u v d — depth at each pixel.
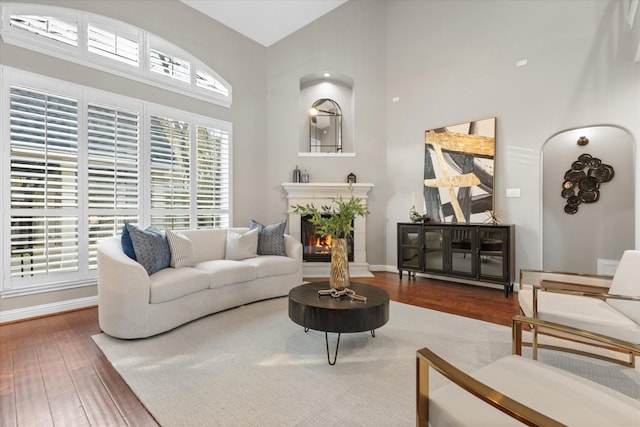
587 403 0.99
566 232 4.83
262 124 5.41
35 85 3.02
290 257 4.03
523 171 4.15
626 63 3.45
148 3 3.91
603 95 3.58
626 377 1.94
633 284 1.95
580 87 3.73
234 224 4.97
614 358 2.06
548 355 2.25
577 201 4.71
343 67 5.58
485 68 4.50
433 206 4.98
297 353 2.28
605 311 1.97
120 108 3.62
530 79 4.10
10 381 1.90
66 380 1.91
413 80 5.29
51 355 2.24
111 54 3.59
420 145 5.19
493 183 4.35
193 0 4.32
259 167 5.36
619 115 3.49
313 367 2.07
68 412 1.61
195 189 4.42
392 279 4.90
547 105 3.96
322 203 5.38
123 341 2.47
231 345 2.42
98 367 2.07
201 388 1.82
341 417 1.57
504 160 4.31
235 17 4.79
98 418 1.57
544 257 5.00
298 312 2.30
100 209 3.45
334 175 5.56
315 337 2.58
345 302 2.31
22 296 2.96
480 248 4.09
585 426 0.88
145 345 2.40
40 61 3.06
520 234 4.16
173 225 4.17
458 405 1.03
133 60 3.77
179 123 4.24
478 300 3.72
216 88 4.76
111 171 3.54
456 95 4.79
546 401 1.00
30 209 2.98
